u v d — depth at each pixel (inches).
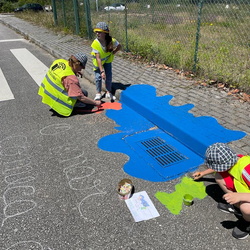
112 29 369.7
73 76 172.6
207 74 218.7
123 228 96.4
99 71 192.1
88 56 306.2
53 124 172.7
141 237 92.6
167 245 89.4
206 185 116.9
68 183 119.4
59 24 526.6
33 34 474.6
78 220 100.2
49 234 94.7
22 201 110.0
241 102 175.6
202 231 94.3
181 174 124.1
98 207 106.0
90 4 381.7
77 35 433.1
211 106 172.9
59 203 108.5
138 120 176.1
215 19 286.4
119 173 125.3
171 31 335.9
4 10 1279.5
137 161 134.0
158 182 119.3
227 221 98.2
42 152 142.8
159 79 225.8
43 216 102.4
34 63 313.6
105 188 116.0
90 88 234.2
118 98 206.1
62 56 314.3
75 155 139.6
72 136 157.8
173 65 252.1
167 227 96.4
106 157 137.5
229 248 87.8
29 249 89.3
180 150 142.4
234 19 277.7
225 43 284.5
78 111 189.9
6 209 106.2
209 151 93.9
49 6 1007.6
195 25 325.7
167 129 158.2
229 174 94.7
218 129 145.9
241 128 145.8
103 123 172.9
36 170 128.5
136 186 117.1
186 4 295.7
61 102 177.6
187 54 261.3
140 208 105.0
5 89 235.5
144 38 331.3
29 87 239.1
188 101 182.2
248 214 88.7
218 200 108.6
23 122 175.9
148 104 180.4
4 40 466.6
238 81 196.9
